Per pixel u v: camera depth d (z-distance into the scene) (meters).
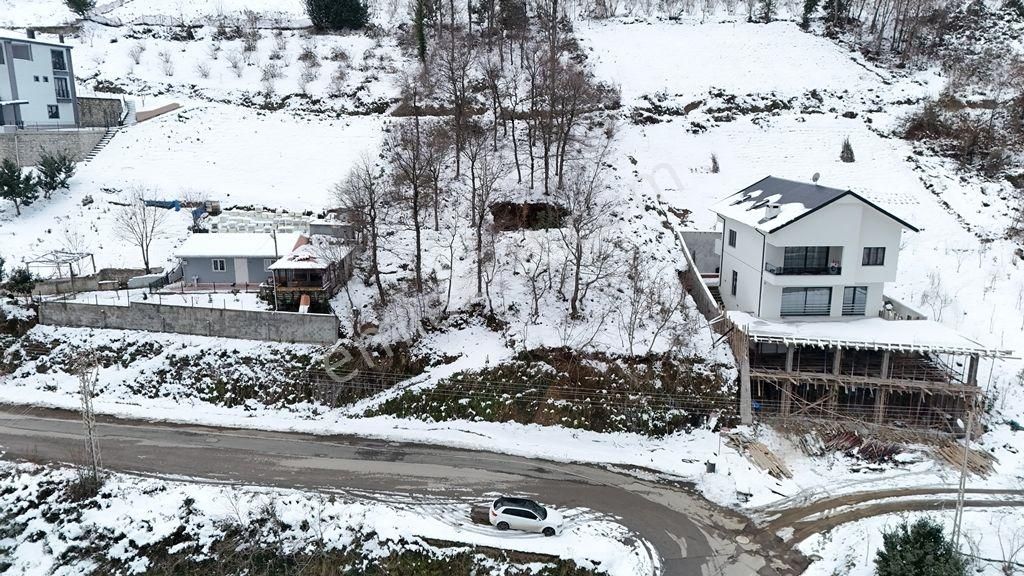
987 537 29.75
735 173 63.06
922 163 64.12
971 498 33.00
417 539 30.20
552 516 31.34
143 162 64.06
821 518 31.91
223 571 29.27
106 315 44.38
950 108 70.38
